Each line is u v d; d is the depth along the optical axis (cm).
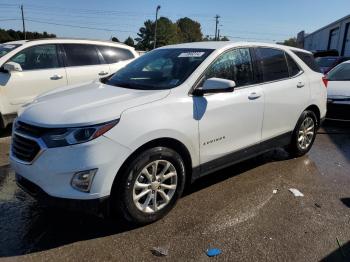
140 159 326
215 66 402
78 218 361
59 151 296
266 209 384
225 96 399
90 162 297
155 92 355
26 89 673
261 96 444
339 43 2816
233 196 414
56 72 705
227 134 406
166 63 420
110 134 304
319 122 575
